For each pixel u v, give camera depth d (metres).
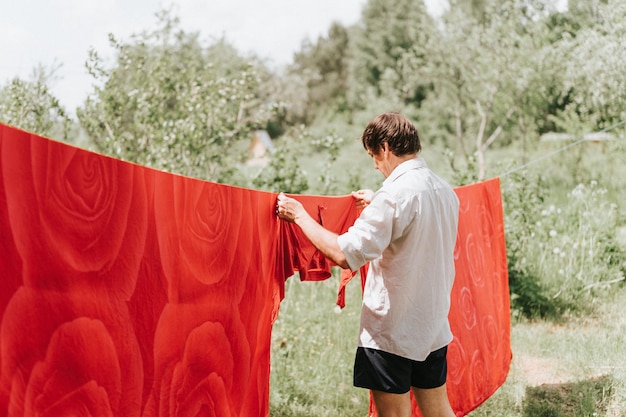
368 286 2.52
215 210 2.12
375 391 2.50
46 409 1.39
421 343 2.44
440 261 2.49
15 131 1.30
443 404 2.62
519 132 14.71
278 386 4.08
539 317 5.73
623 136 9.49
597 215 7.35
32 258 1.35
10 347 1.29
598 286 6.23
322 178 7.86
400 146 2.51
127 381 1.67
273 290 2.60
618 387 4.05
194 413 1.99
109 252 1.61
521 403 3.94
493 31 12.89
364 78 39.78
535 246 6.86
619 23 9.32
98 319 1.57
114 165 1.62
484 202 3.74
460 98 15.27
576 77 10.62
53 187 1.42
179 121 7.14
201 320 2.03
